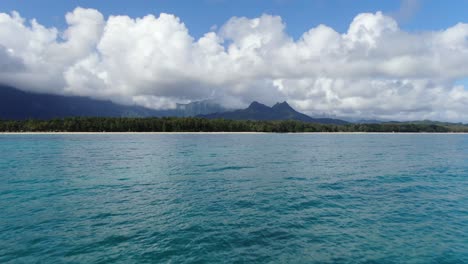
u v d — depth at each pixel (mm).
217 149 61906
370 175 29219
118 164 36719
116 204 17719
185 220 14789
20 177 27156
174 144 77250
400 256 11125
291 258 10797
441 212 16531
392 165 37188
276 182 25141
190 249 11414
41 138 107312
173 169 32625
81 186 23125
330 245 11977
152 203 17969
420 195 20594
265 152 55375
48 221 14516
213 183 24609
